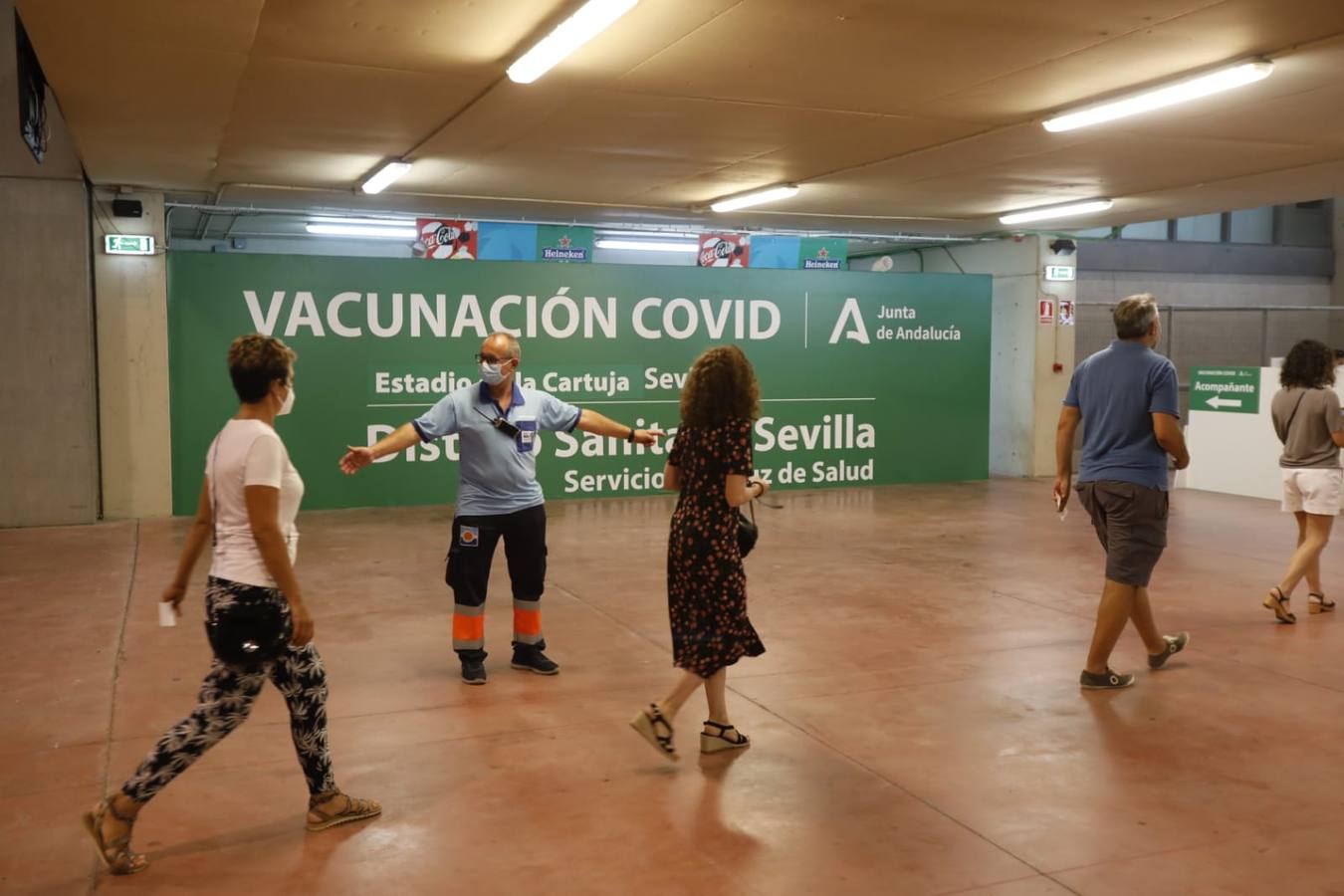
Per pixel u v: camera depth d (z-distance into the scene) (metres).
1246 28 6.10
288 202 12.73
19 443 10.80
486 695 5.48
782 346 13.88
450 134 8.90
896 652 6.25
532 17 5.92
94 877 3.54
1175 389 5.31
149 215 11.39
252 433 3.50
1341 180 11.05
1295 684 5.61
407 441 5.52
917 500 12.96
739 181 11.27
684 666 4.47
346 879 3.53
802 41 6.33
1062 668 5.92
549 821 3.98
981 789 4.26
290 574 3.49
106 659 6.10
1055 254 15.16
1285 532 10.38
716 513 4.47
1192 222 20.17
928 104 7.88
